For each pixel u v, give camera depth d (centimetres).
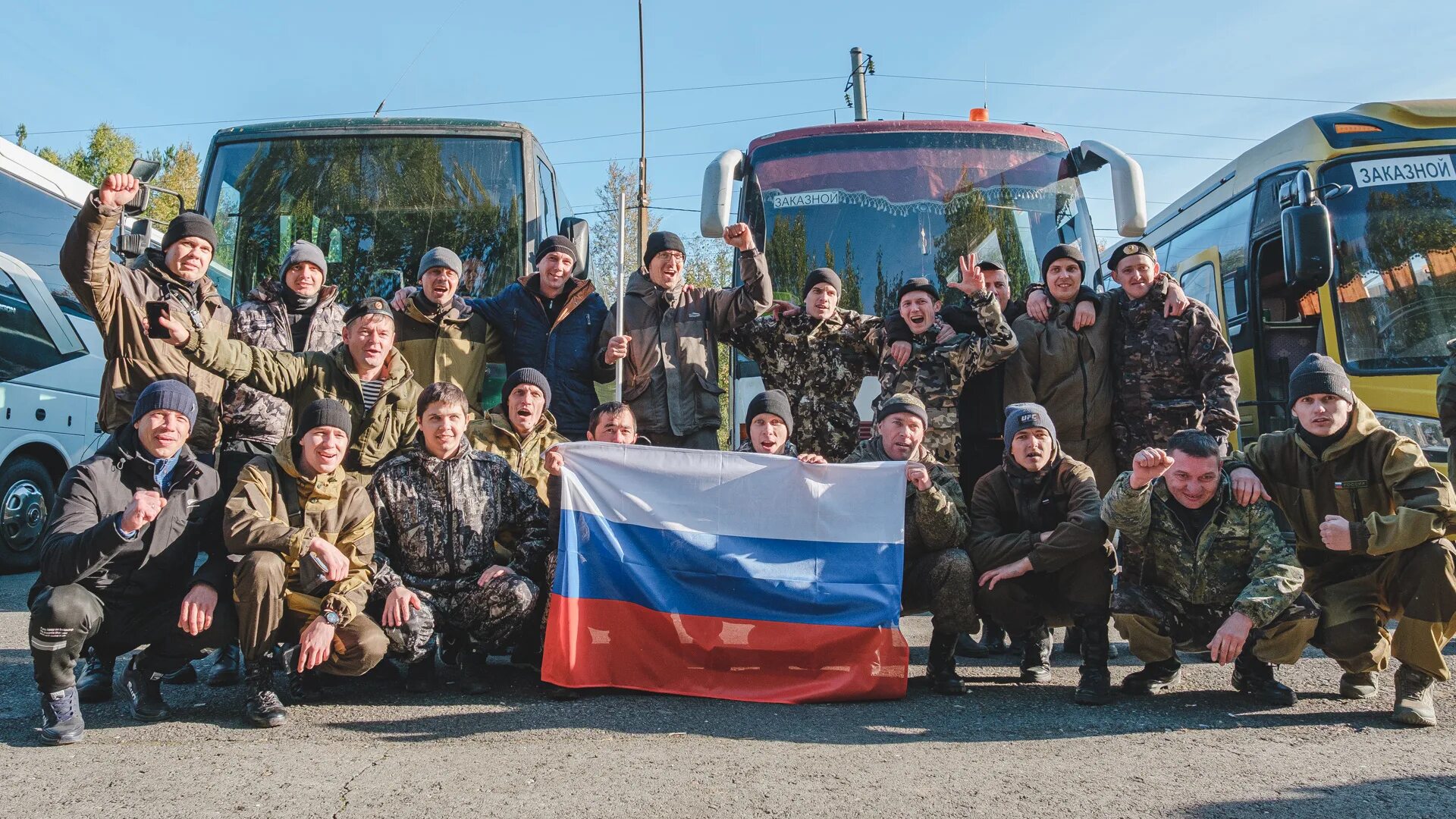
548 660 457
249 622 408
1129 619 454
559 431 632
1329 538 425
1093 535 454
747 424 546
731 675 470
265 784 331
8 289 891
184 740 386
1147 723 414
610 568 481
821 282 625
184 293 519
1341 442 455
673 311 639
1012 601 482
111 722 416
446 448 474
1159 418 573
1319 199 692
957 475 587
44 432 920
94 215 474
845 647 467
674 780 336
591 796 320
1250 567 443
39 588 401
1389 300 730
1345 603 444
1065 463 487
